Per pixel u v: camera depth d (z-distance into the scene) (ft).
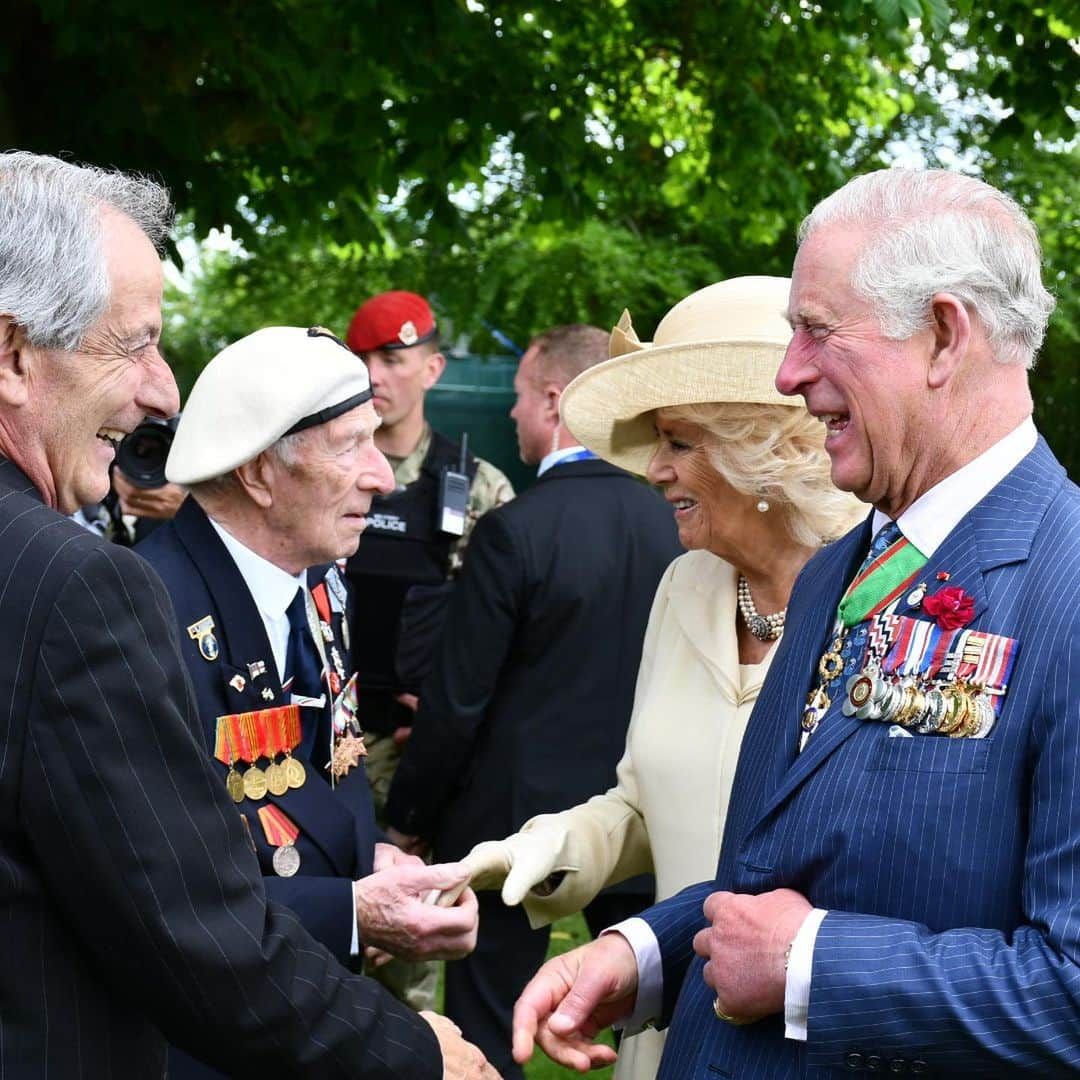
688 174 34.12
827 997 5.28
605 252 41.65
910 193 5.59
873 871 5.44
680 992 6.90
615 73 28.30
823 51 28.43
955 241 5.46
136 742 5.15
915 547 5.75
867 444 5.66
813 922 5.43
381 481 8.18
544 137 23.86
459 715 12.65
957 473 5.66
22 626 5.05
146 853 5.13
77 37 19.27
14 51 19.62
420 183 24.99
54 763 5.01
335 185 24.09
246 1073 5.56
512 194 41.68
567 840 8.28
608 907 12.82
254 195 23.95
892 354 5.54
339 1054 5.74
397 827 13.34
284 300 47.65
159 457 11.20
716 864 7.91
